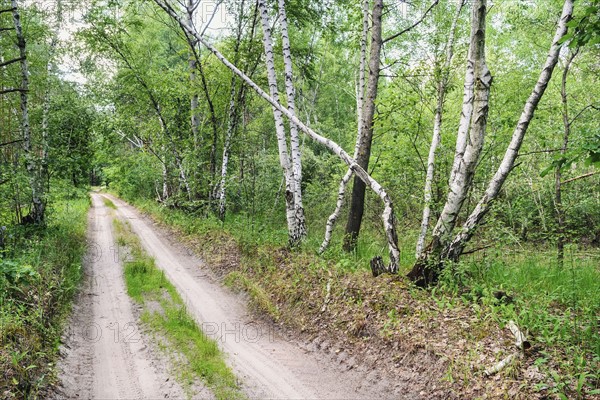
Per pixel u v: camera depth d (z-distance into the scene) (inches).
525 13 500.7
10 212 492.7
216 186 722.2
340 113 1167.0
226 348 268.2
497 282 286.7
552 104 485.4
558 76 597.6
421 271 287.7
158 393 213.0
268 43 427.5
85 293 371.6
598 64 497.4
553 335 198.1
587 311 222.7
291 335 285.4
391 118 424.8
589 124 447.5
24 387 189.0
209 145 748.0
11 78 553.3
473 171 275.1
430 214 430.0
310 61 722.8
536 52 557.0
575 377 170.2
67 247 464.8
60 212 726.5
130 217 879.1
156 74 739.4
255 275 390.6
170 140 763.4
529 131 478.3
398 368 216.7
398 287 277.9
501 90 467.5
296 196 432.1
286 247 422.0
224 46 705.6
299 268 355.6
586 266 358.3
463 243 281.9
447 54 419.5
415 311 247.1
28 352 215.0
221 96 714.8
